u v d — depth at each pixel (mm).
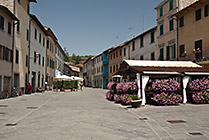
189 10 21656
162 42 26906
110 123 8680
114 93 19297
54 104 15977
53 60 46875
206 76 16688
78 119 9484
